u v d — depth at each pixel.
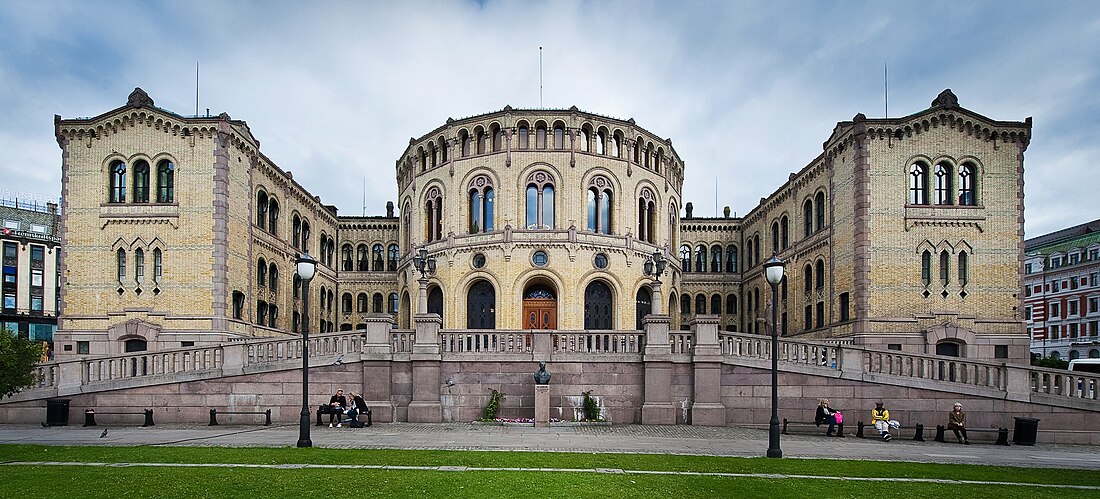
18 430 27.22
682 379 30.11
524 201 44.97
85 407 29.69
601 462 18.97
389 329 30.61
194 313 39.59
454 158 46.91
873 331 39.69
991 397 28.81
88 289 40.28
